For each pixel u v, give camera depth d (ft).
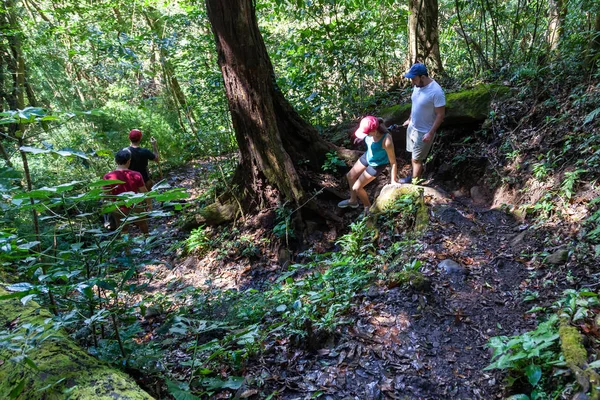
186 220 24.20
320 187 22.84
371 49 29.53
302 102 27.45
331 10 29.04
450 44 36.99
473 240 15.51
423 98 18.37
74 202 8.59
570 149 16.53
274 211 21.88
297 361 11.30
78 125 36.86
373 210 18.95
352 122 26.71
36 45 37.11
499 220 16.78
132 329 9.98
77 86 41.09
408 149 19.74
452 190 20.93
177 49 31.63
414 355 10.93
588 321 9.81
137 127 39.78
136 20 44.47
